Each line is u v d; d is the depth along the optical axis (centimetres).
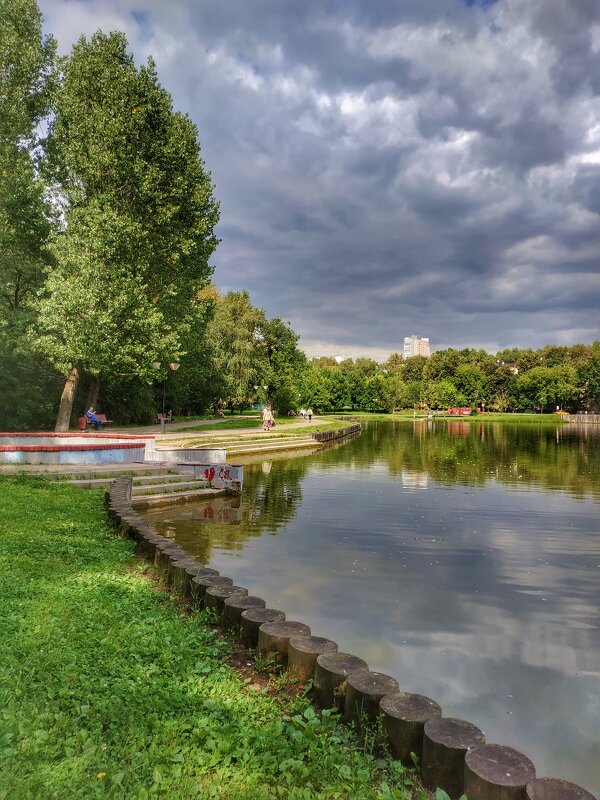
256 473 2317
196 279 3162
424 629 698
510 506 1585
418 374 14362
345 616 733
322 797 313
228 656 514
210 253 3234
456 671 588
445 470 2481
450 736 349
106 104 2583
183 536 1171
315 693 440
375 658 614
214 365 5088
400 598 809
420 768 358
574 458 3094
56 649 474
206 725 380
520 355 13612
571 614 761
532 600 813
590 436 5381
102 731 369
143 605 624
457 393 12081
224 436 3344
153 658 487
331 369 11931
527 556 1053
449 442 4384
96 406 3569
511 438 4959
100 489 1376
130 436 2073
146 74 2753
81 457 1736
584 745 459
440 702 524
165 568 752
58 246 2450
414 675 577
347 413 11750
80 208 2555
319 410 10262
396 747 367
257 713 411
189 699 416
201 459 2112
